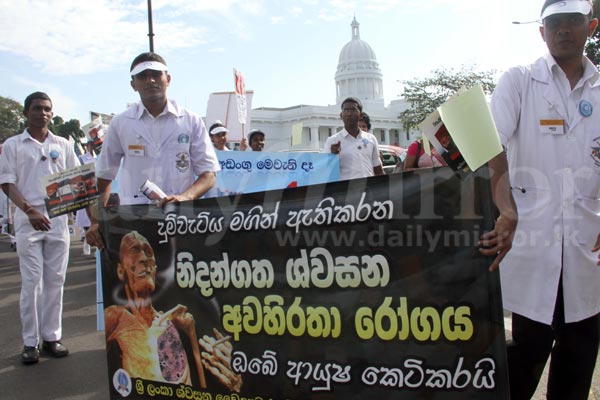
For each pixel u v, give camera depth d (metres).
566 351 2.61
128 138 3.56
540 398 3.26
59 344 4.52
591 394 3.22
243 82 9.42
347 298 2.37
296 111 67.69
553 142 2.52
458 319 2.20
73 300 6.41
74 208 3.65
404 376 2.27
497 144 2.10
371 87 86.31
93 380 3.91
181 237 2.70
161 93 3.50
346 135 6.39
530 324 2.55
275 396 2.50
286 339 2.48
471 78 29.33
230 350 2.61
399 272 2.29
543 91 2.54
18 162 4.46
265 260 2.52
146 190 2.80
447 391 2.22
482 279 2.18
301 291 2.45
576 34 2.43
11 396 3.65
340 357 2.38
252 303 2.55
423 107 30.52
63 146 4.76
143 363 2.81
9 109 64.31
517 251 2.57
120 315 2.86
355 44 87.50
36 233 4.40
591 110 2.48
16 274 8.38
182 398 2.73
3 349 4.66
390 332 2.30
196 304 2.68
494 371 2.16
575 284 2.48
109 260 2.88
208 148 3.70
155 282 2.78
